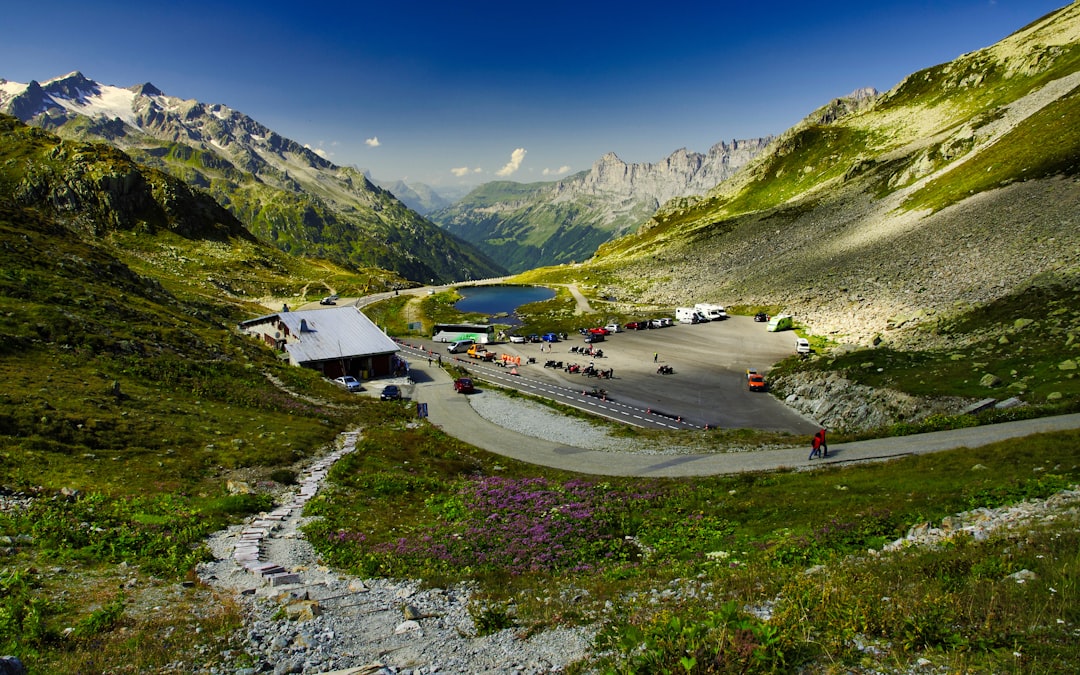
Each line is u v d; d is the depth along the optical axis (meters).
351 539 25.78
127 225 190.50
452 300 196.75
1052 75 161.75
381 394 73.38
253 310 140.00
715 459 43.97
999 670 9.30
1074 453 25.67
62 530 20.95
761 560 19.88
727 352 98.56
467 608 17.30
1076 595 11.17
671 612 13.59
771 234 185.38
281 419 49.62
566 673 11.99
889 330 78.19
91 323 53.75
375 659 13.27
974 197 117.94
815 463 37.62
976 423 40.03
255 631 14.60
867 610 11.86
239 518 27.52
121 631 14.01
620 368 91.62
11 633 13.11
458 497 34.31
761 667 9.99
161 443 36.59
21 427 32.25
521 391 78.44
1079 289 59.22
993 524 18.20
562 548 24.80
